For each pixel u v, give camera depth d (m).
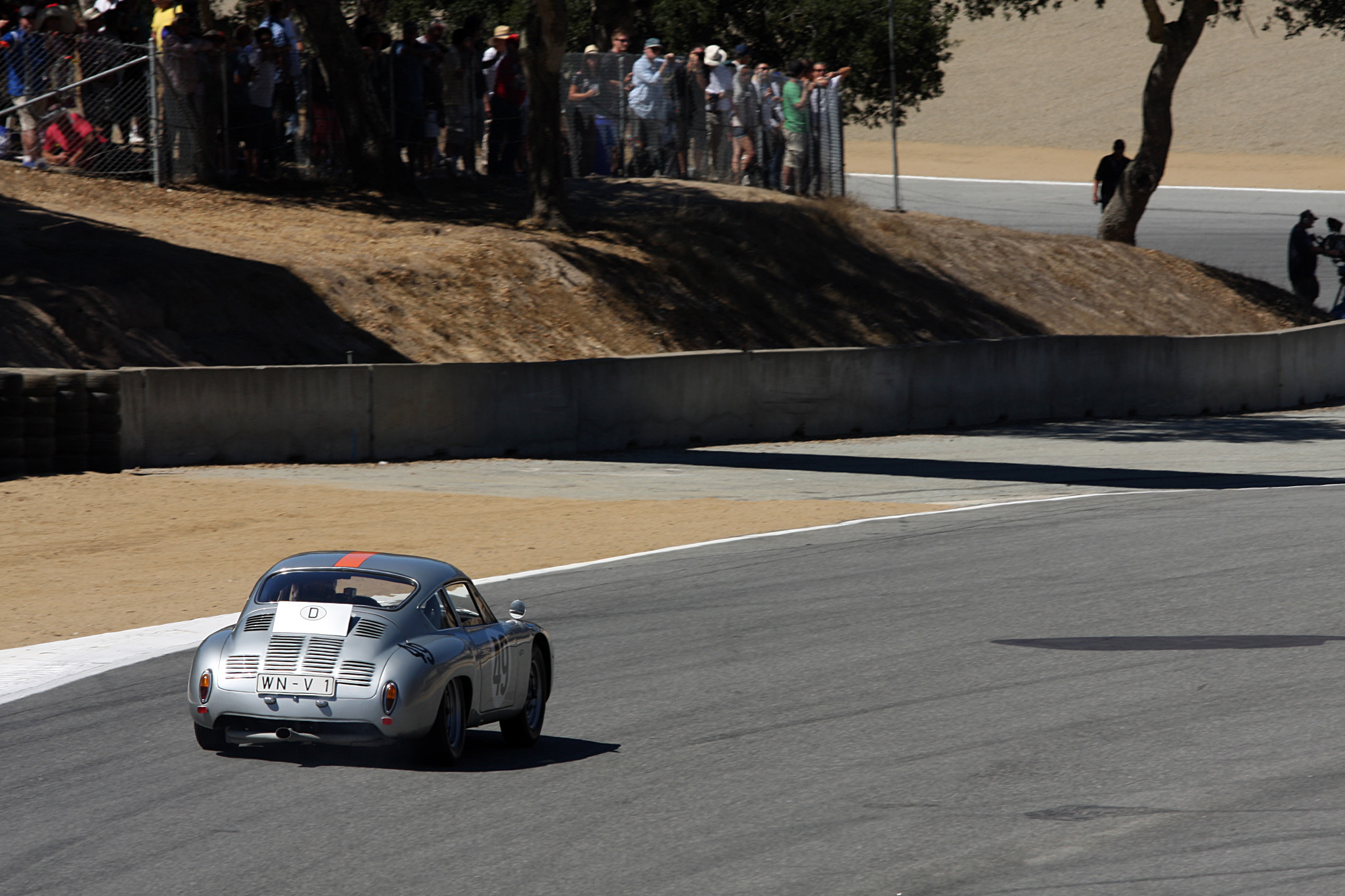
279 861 22.56
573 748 30.47
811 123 144.38
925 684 36.12
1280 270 164.50
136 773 28.02
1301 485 77.75
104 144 106.00
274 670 27.05
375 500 68.94
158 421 74.50
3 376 69.31
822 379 99.62
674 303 110.94
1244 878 21.48
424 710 27.06
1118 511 67.81
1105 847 23.08
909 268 132.38
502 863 22.47
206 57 110.56
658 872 22.03
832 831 24.16
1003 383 109.62
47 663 38.91
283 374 78.69
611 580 51.50
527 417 87.12
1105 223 157.12
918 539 60.25
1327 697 33.78
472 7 164.75
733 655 39.81
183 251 92.62
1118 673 36.97
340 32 116.81
